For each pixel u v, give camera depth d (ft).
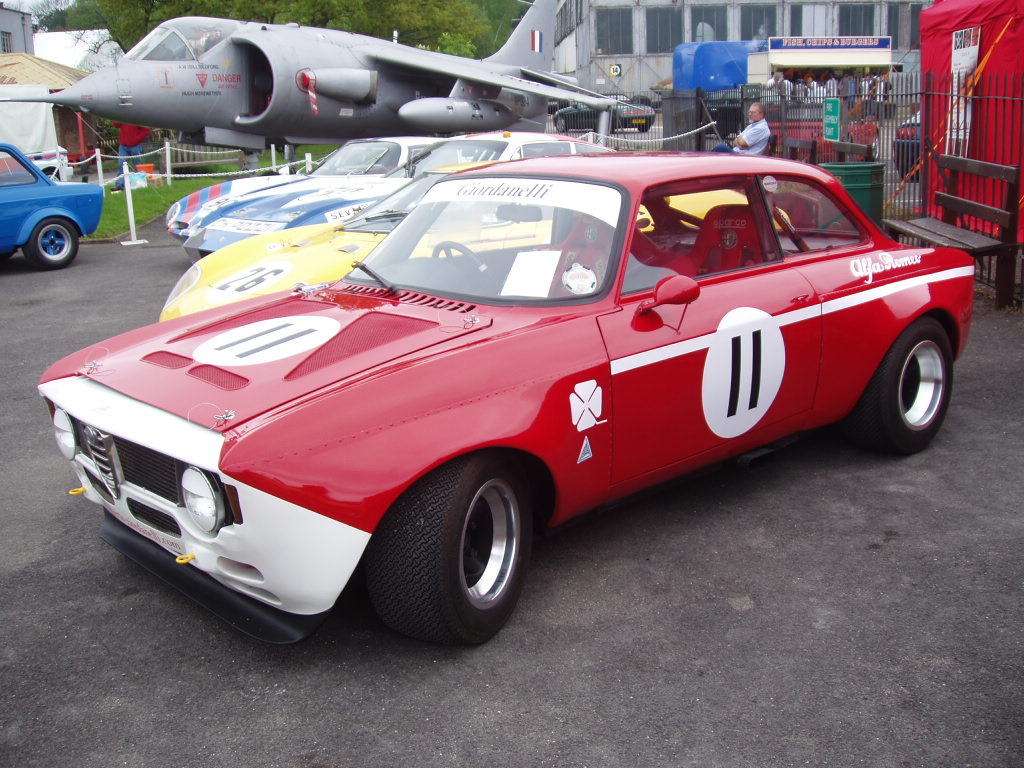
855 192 28.76
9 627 10.87
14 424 18.83
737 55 112.68
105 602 11.44
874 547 12.57
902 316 14.69
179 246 47.32
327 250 20.42
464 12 159.22
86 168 97.91
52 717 9.18
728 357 12.41
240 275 19.72
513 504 10.48
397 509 9.46
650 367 11.48
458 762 8.46
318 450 8.95
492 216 12.79
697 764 8.38
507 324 10.96
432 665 10.00
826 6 170.81
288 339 10.92
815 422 14.30
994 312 25.82
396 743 8.75
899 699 9.27
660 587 11.62
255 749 8.69
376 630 10.71
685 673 9.78
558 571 12.09
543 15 97.45
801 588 11.53
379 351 10.33
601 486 11.34
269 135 63.52
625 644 10.36
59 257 40.57
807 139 49.52
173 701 9.43
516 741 8.74
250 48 60.90
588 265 11.66
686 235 12.65
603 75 171.42
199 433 9.15
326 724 9.04
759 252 13.50
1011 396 18.75
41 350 25.48
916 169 36.01
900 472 15.14
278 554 8.93
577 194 12.41
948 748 8.53
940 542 12.66
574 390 10.66
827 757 8.45
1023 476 14.79
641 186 12.18
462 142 30.14
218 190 37.19
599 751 8.58
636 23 169.99
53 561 12.60
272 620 9.67
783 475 15.17
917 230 27.55
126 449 10.09
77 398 10.57
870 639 10.36
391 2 137.18
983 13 31.96
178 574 10.62
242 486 8.68
